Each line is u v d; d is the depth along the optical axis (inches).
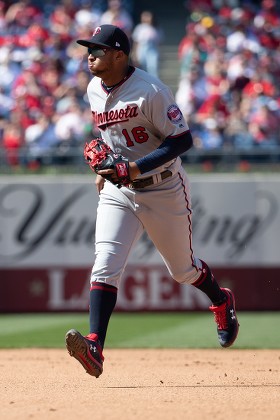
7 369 882.8
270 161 1635.1
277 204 1594.5
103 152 651.5
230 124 1839.3
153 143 681.6
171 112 654.5
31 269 1604.3
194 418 545.3
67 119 1830.7
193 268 729.0
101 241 683.4
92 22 2237.9
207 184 1599.4
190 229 709.3
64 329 1375.5
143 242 1593.3
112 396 647.8
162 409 581.3
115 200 687.1
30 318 1551.4
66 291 1604.3
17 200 1606.8
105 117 677.3
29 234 1606.8
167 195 682.8
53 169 1641.2
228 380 770.8
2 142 1831.9
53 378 788.6
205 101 1941.4
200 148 1681.8
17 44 2137.1
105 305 672.4
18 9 2266.2
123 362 967.0
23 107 1913.1
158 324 1448.1
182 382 753.0
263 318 1526.8
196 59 2117.4
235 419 542.9
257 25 2240.4
